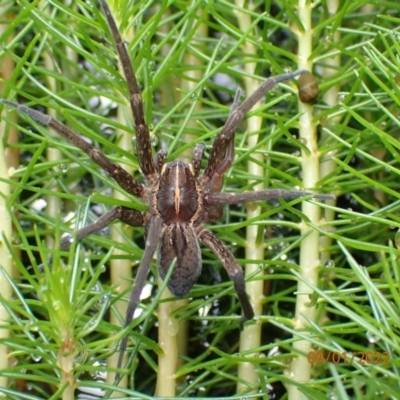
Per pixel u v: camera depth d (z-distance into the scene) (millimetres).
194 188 200
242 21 211
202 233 199
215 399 176
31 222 209
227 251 195
